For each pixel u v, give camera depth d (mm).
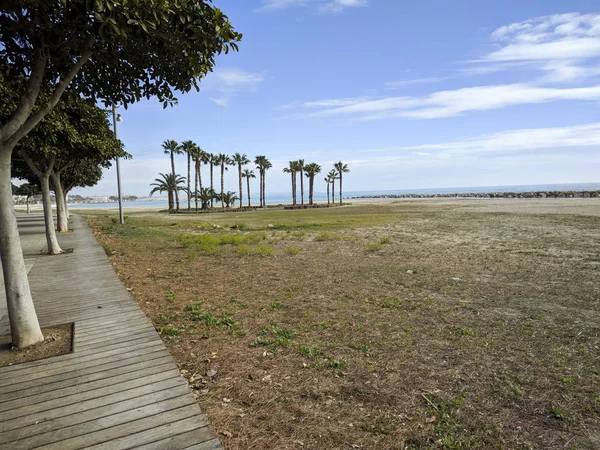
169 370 3801
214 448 2594
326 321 5676
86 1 3613
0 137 4137
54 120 8961
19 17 4094
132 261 11250
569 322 5617
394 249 13992
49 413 3004
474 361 4203
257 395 3410
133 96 5746
